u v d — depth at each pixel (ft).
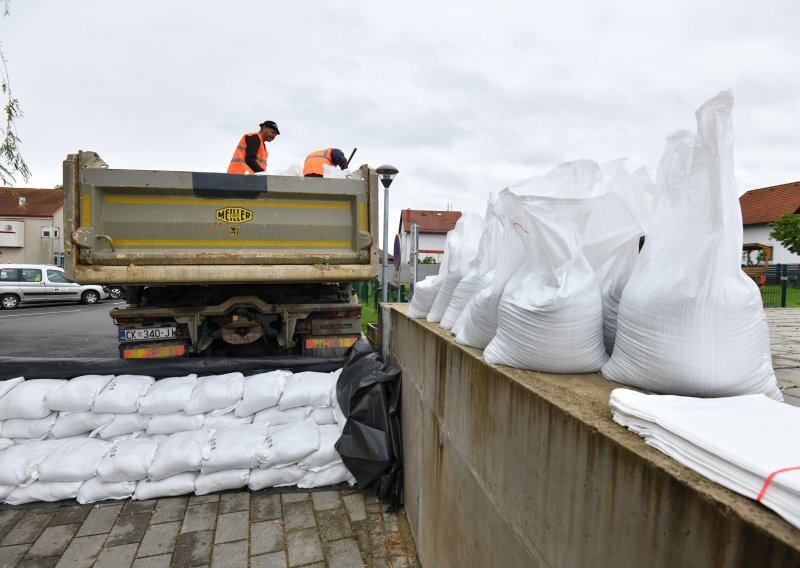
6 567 7.99
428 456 7.82
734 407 3.01
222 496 10.21
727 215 3.50
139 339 13.08
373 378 10.46
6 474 9.66
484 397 5.19
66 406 10.67
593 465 3.12
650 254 3.97
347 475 10.64
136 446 10.44
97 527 9.08
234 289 14.76
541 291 4.73
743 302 3.47
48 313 46.39
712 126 3.49
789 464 2.14
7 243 97.35
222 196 12.80
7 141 16.40
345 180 13.41
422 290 9.68
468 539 5.73
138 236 12.42
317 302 15.33
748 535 1.98
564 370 4.54
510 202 5.22
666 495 2.46
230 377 11.92
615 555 2.89
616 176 5.06
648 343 3.72
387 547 8.73
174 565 8.09
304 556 8.41
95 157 12.09
